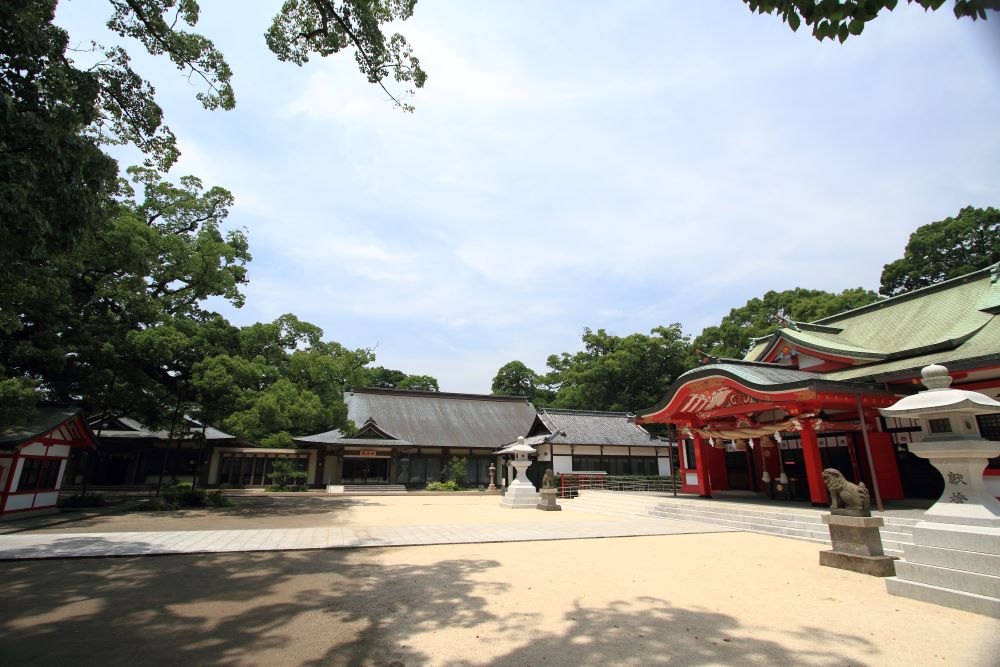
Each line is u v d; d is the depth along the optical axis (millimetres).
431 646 4730
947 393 6738
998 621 5344
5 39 6375
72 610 5727
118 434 27312
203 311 22062
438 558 8945
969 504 6309
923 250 33062
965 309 14727
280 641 4844
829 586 6895
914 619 5445
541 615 5668
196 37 9969
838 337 18141
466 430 35781
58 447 16469
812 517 11422
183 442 28141
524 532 12109
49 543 9672
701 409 17375
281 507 19234
